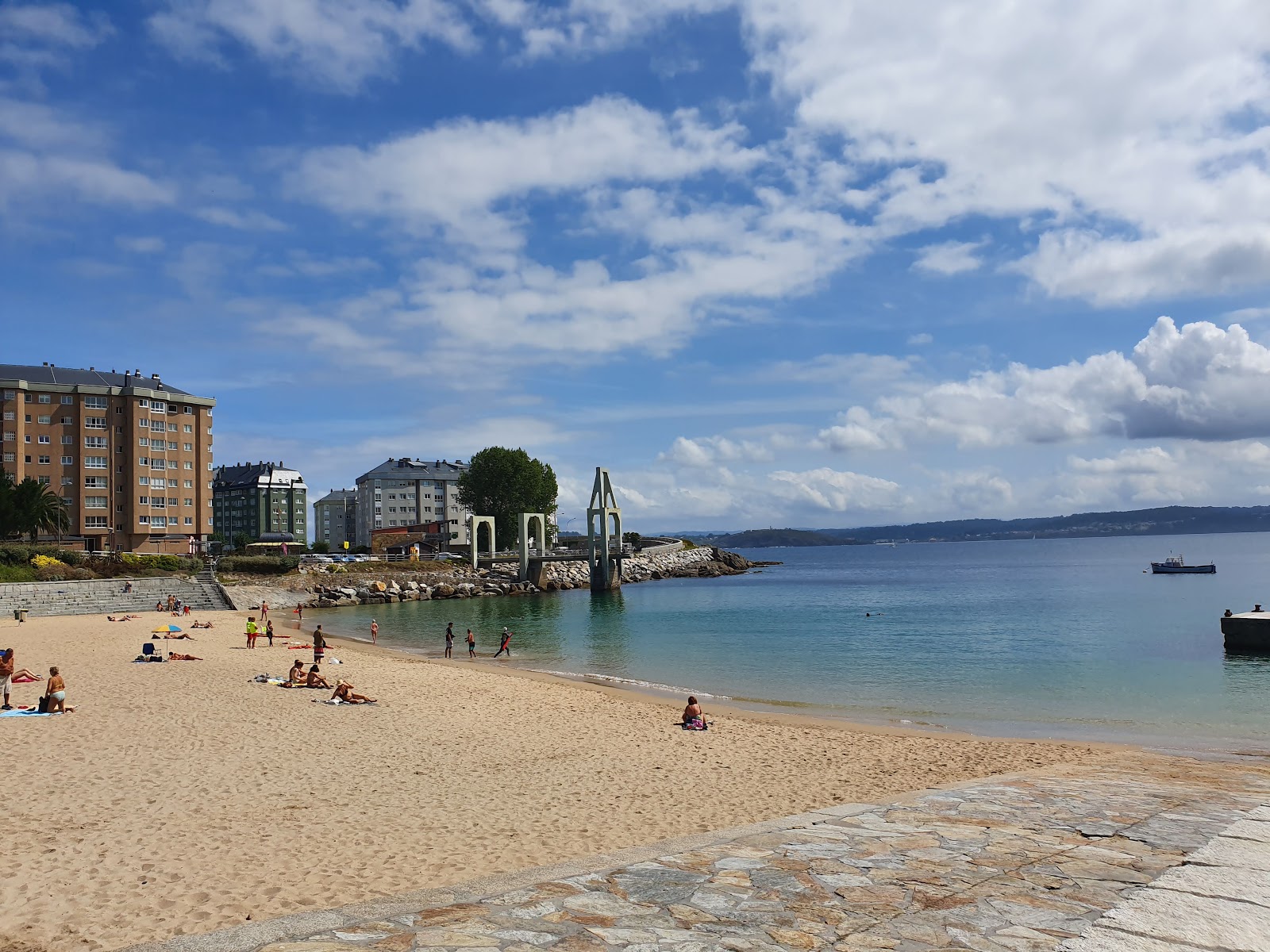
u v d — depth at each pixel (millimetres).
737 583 140250
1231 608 77188
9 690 24875
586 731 24422
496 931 6812
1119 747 23781
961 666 43562
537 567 118938
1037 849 9305
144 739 20344
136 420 105875
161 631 47250
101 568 80125
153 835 13195
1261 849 9141
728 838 10031
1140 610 76625
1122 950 6117
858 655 48469
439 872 11852
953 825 10547
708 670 42688
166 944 6598
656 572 153125
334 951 6355
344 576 102250
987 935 6617
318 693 29062
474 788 17250
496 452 141625
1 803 14641
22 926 9562
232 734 21547
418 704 28078
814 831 10273
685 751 21891
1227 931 6492
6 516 79438
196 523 111375
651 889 7945
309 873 11648
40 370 105500
